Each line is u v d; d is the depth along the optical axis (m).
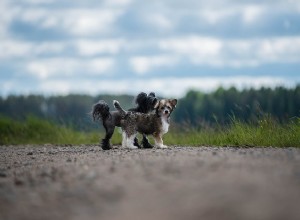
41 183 10.41
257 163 10.74
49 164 13.17
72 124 27.05
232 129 19.16
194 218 7.67
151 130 17.34
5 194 9.75
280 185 8.92
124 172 10.52
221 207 7.97
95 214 8.27
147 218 7.84
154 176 9.98
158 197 8.72
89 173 10.71
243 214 7.65
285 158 11.40
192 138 20.91
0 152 18.66
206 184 9.14
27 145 23.81
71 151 17.39
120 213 8.18
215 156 11.90
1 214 8.62
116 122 17.33
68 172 11.16
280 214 7.61
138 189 9.25
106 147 17.34
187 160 11.34
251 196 8.38
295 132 16.84
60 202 9.05
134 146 17.25
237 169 10.15
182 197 8.59
